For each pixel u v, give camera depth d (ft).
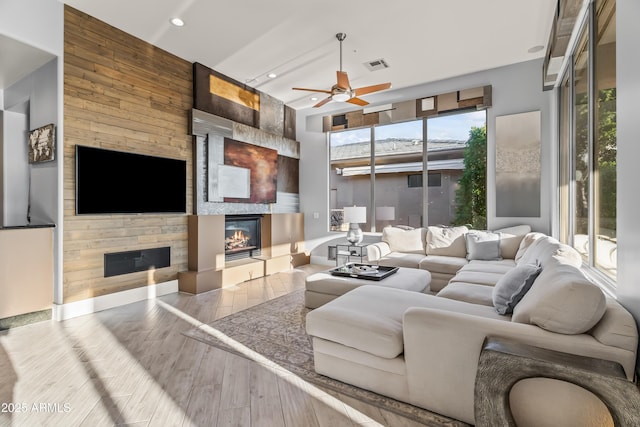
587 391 4.47
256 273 16.98
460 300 8.43
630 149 5.27
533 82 15.07
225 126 16.24
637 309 4.96
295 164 21.66
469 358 5.39
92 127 11.44
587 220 10.04
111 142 11.97
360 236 17.89
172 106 14.17
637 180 5.02
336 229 21.12
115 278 12.15
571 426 4.53
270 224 19.01
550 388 4.67
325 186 21.20
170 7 10.90
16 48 10.11
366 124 19.35
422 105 17.58
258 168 18.35
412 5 10.72
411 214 18.65
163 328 9.93
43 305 10.46
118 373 7.23
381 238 18.54
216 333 9.52
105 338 9.16
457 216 17.28
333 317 6.70
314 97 19.83
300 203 21.97
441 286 13.64
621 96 5.66
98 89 11.60
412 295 8.10
